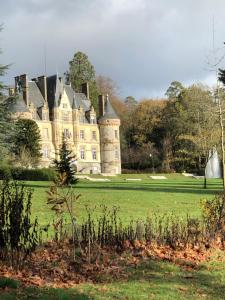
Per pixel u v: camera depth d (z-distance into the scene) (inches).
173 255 387.9
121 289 296.8
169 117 3575.3
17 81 3216.0
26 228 345.7
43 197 996.6
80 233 396.5
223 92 1179.9
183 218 618.2
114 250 387.2
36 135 2513.5
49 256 357.1
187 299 283.4
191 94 3361.2
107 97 3649.1
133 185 1541.6
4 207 356.5
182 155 3171.8
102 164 3560.5
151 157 3555.6
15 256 327.0
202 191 1244.5
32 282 299.6
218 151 1556.3
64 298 267.9
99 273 329.4
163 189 1318.9
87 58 4347.9
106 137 3555.6
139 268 349.7
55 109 3280.0
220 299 286.5
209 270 359.6
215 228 446.3
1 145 1464.1
